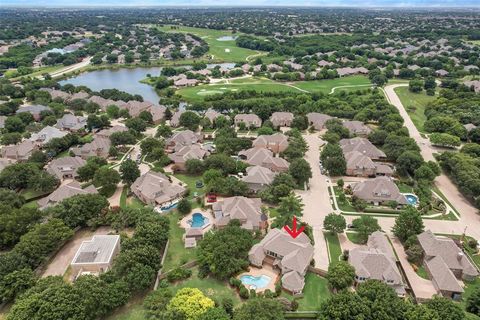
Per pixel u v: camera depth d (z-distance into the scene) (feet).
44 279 251.60
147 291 266.16
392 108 653.71
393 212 368.48
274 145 515.50
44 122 599.57
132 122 578.66
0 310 248.32
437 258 284.20
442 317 222.07
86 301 226.58
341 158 441.68
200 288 271.08
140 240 289.53
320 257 303.89
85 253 285.64
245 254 292.40
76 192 375.66
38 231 296.10
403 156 445.78
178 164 462.60
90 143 507.71
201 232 326.03
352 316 226.17
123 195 403.95
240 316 223.30
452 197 402.52
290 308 249.96
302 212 368.68
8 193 365.20
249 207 346.13
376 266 271.90
